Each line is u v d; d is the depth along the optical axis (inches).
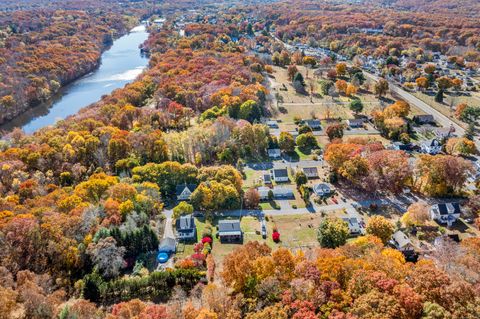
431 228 4074.8
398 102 7037.4
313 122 6771.7
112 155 5221.5
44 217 3570.4
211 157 5610.2
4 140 5728.3
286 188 4810.5
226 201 4453.7
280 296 2583.7
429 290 2393.0
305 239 3946.9
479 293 2367.1
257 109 6815.9
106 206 3848.4
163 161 5295.3
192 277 3230.8
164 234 3959.2
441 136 6250.0
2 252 3255.4
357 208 4453.7
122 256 3449.8
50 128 5935.0
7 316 2490.2
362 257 2933.1
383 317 2146.9
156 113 6515.8
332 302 2349.9
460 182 4554.6
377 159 4746.6
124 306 2635.3
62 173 4751.5
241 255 2967.5
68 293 3166.8
